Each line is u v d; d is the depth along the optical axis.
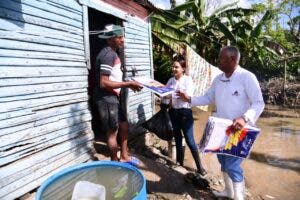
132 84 3.96
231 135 3.45
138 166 4.83
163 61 14.82
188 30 14.27
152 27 11.26
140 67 6.79
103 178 2.51
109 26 4.10
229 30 14.00
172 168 5.22
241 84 3.68
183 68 5.26
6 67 3.23
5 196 3.21
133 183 2.38
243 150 3.51
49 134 3.85
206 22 14.62
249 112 3.47
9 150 3.29
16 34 3.35
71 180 2.48
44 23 3.78
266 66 17.89
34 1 3.62
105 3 5.34
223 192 4.34
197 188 4.60
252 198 4.80
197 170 5.38
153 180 4.55
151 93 7.29
